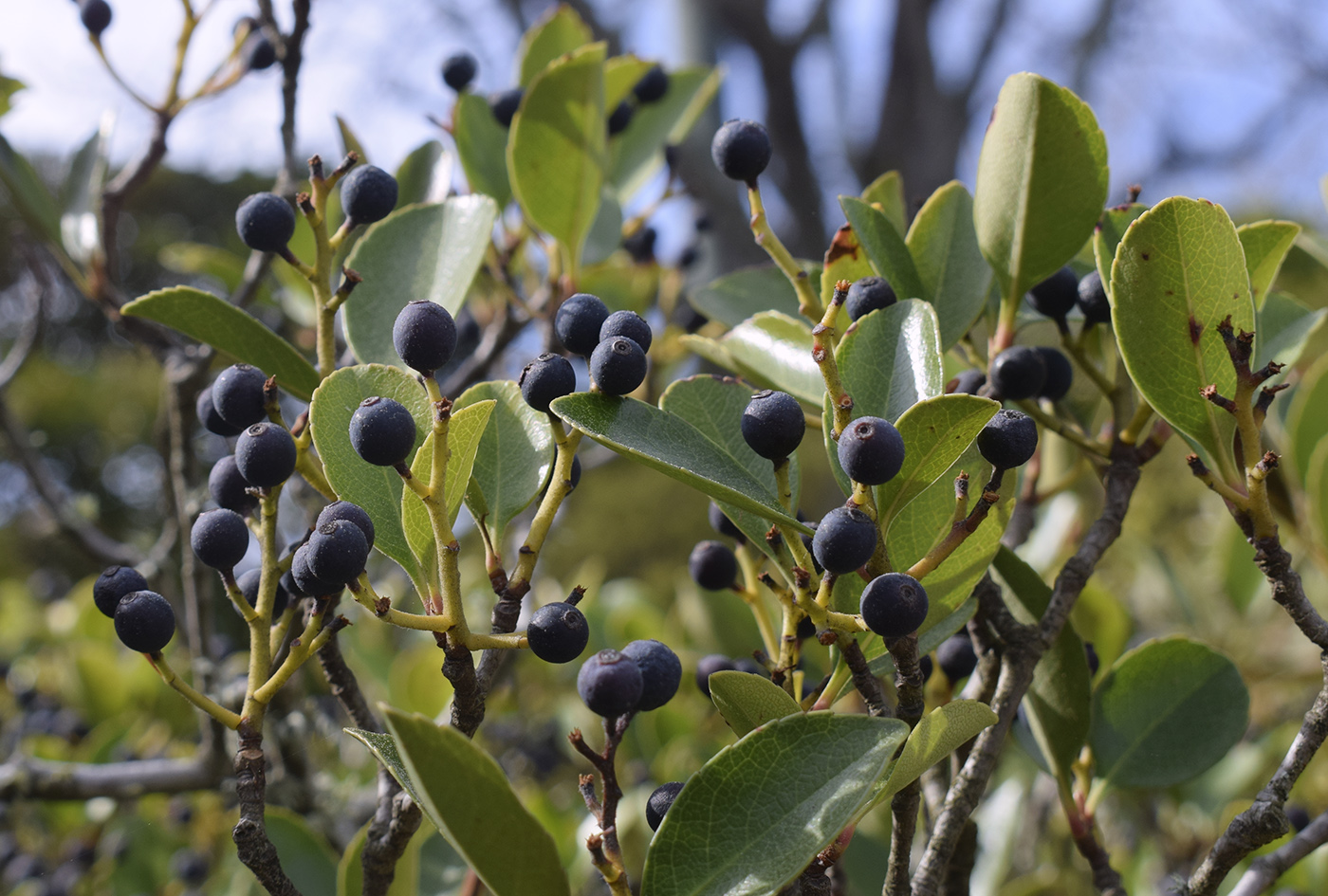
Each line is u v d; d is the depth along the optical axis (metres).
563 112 0.74
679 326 1.08
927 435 0.51
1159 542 1.65
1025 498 0.67
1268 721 1.18
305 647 0.52
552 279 0.83
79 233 0.87
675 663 0.50
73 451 5.24
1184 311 0.54
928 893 0.54
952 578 0.55
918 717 0.51
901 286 0.59
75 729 1.19
